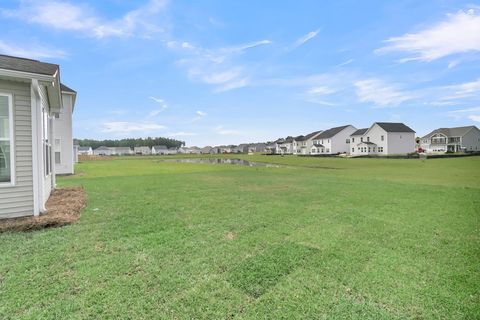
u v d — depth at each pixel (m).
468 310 2.46
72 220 5.21
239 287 2.85
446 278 3.06
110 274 3.08
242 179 13.38
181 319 2.31
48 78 5.14
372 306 2.52
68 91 15.92
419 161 31.92
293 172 18.22
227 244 4.11
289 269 3.27
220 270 3.23
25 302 2.51
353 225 5.18
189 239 4.32
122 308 2.45
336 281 2.99
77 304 2.49
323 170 20.31
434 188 10.20
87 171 19.14
